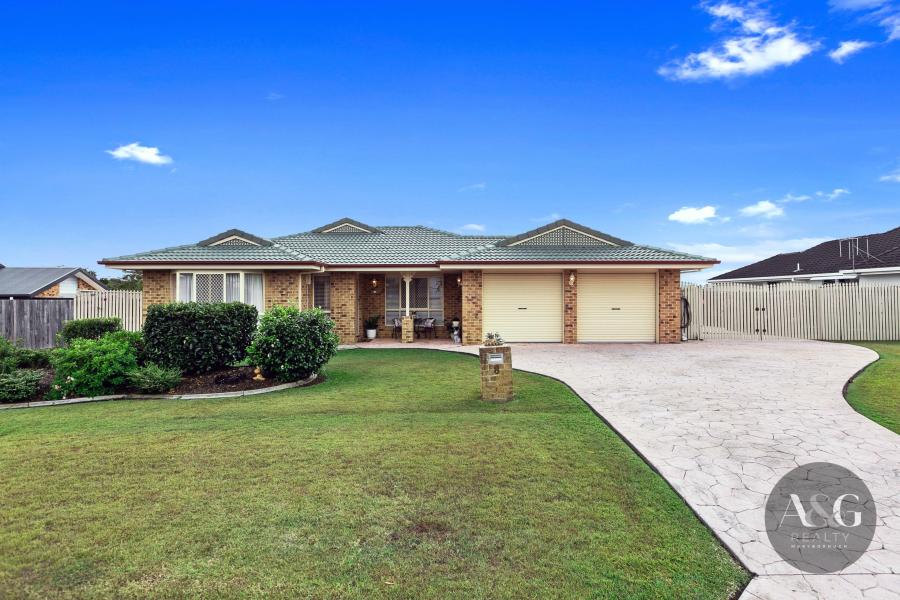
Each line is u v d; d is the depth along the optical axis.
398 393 8.27
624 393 7.96
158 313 9.23
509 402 7.49
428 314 18.67
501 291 16.28
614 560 3.09
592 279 16.19
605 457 4.92
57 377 8.14
